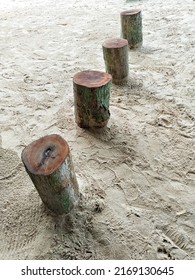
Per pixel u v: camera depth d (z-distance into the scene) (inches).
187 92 117.8
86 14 227.6
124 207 72.9
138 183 79.5
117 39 124.9
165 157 87.7
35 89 128.0
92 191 77.2
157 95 117.6
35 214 71.5
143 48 159.5
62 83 131.8
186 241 65.0
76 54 159.9
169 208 72.4
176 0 234.2
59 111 111.9
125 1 250.4
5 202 75.2
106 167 85.2
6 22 225.6
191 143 92.4
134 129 99.6
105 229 67.6
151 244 64.5
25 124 105.4
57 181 60.9
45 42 179.8
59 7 256.2
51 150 64.1
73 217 69.3
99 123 95.3
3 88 129.7
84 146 93.4
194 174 81.7
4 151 92.1
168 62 142.5
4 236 67.6
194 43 158.1
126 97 117.3
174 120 102.7
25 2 285.7
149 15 207.2
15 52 168.6
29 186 79.8
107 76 92.0
